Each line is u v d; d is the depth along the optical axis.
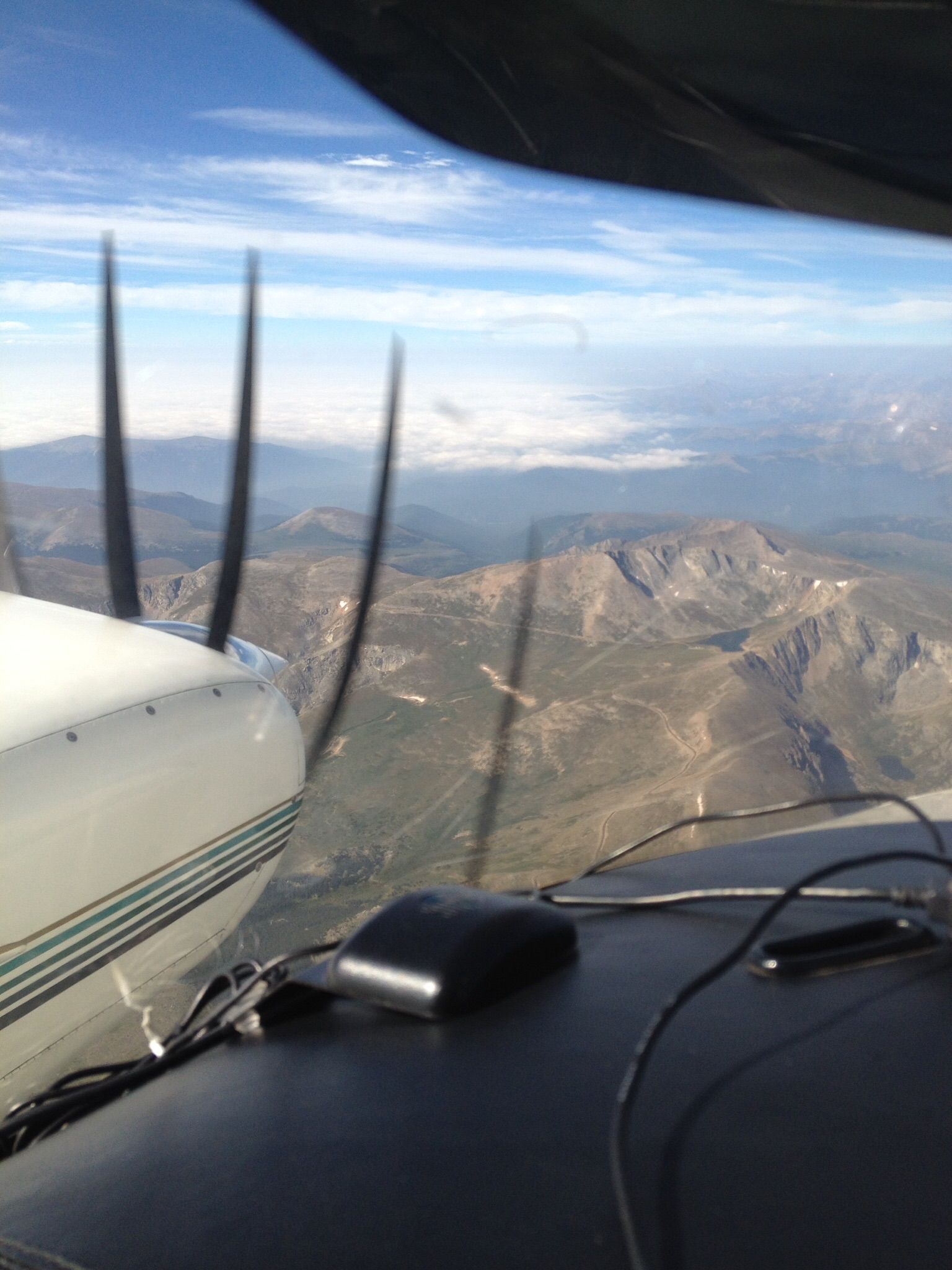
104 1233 0.49
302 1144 0.52
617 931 0.73
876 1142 0.47
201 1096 0.59
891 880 0.79
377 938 0.64
